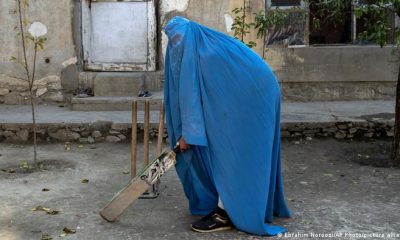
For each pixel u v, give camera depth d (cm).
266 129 375
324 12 662
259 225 378
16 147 662
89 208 440
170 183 512
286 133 687
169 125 405
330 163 587
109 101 769
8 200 459
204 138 375
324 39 830
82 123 682
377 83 824
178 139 395
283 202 411
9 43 813
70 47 820
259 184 376
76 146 664
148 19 830
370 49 814
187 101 372
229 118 373
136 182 399
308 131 688
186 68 373
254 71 373
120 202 402
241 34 684
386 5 536
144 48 838
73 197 470
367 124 686
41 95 828
